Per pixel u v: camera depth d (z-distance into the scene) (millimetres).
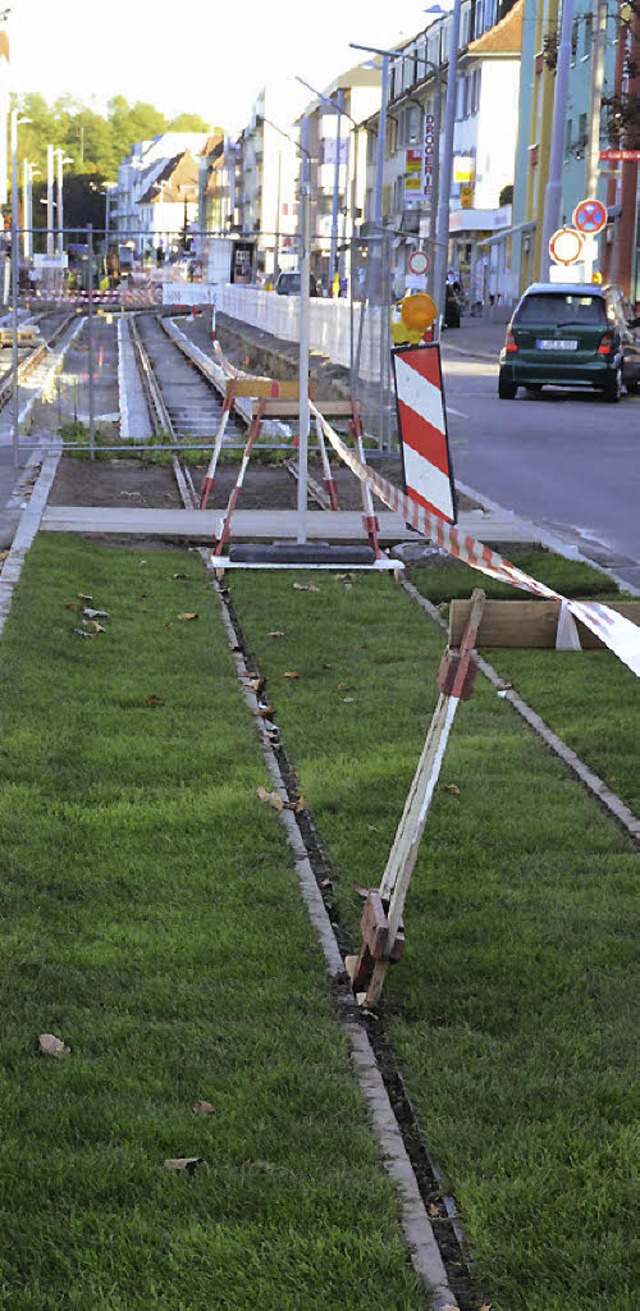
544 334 29656
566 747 7422
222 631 9664
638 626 4152
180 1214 3631
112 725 7449
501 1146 3961
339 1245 3525
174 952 5020
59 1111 4023
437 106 45875
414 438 11836
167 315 55031
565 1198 3717
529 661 9148
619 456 20703
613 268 51438
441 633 9828
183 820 6145
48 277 60750
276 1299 3338
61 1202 3662
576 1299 3379
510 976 4957
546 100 65312
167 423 24156
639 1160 3877
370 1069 4363
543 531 13781
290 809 6438
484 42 76500
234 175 159250
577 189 58625
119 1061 4309
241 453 19453
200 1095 4160
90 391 19078
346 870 5754
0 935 5074
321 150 114438
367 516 12062
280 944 5094
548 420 25625
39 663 8414
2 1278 3406
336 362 26703
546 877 5762
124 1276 3410
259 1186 3730
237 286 43375
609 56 52844
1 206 92875
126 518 13719
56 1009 4590
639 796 6688
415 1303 3344
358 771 6859
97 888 5504
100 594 10555
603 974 4973
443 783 6746
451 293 64500
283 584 11297
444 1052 4449
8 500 14914
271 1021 4590
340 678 8656
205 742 7230
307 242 11836
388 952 4676
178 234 18516
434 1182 3879
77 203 194250
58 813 6172
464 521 14008
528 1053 4457
